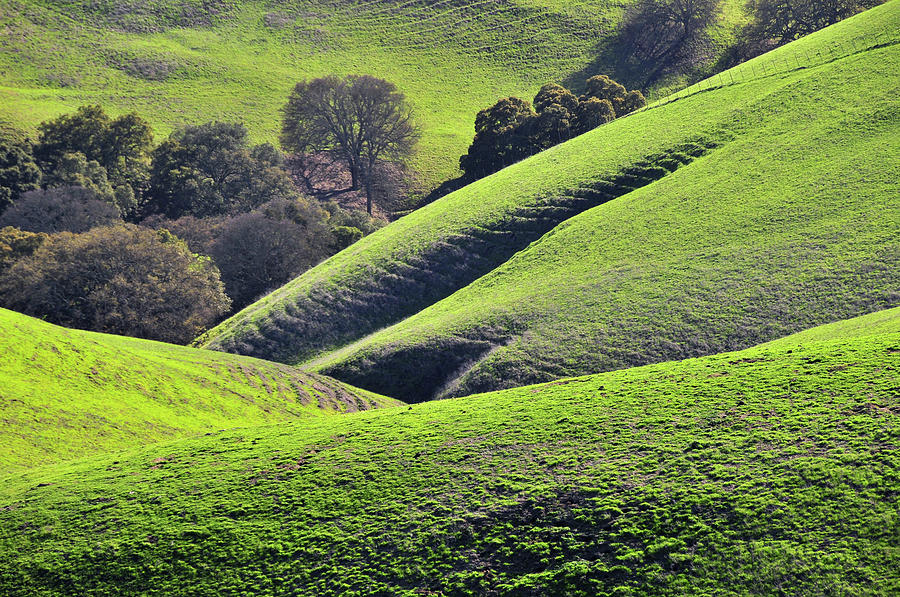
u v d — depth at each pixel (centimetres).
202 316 7112
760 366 2955
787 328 4500
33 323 4481
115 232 7400
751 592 1906
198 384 4566
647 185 6969
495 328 5406
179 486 2792
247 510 2570
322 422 3334
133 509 2659
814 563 1920
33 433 3419
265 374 5081
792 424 2436
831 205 5525
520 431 2798
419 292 6738
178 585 2289
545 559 2128
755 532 2047
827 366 2786
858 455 2192
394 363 5419
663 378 3069
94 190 10056
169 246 7412
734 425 2516
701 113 7938
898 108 6488
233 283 8825
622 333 4912
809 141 6512
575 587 2019
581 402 2964
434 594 2095
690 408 2708
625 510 2227
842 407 2456
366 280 6944
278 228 9075
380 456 2797
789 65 8338
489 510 2347
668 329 4816
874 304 4406
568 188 7306
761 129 7088
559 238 6556
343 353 6025
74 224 9312
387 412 3375
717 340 4612
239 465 2909
